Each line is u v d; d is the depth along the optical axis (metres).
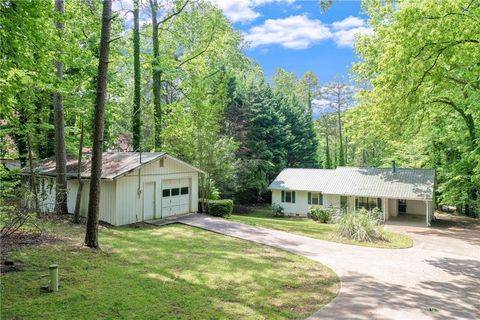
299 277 9.68
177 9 25.16
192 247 12.48
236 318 6.77
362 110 24.95
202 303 7.44
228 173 24.23
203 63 26.81
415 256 13.13
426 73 13.28
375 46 19.86
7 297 7.04
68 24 17.73
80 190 15.38
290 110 42.47
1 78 9.69
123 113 27.64
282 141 38.94
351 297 8.25
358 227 16.08
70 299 7.17
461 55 12.09
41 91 15.78
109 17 11.11
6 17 9.24
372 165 45.50
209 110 22.17
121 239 13.09
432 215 26.97
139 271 9.25
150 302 7.31
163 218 18.22
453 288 9.20
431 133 24.97
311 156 43.53
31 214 12.04
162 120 24.80
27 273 8.38
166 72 24.28
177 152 22.70
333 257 12.31
